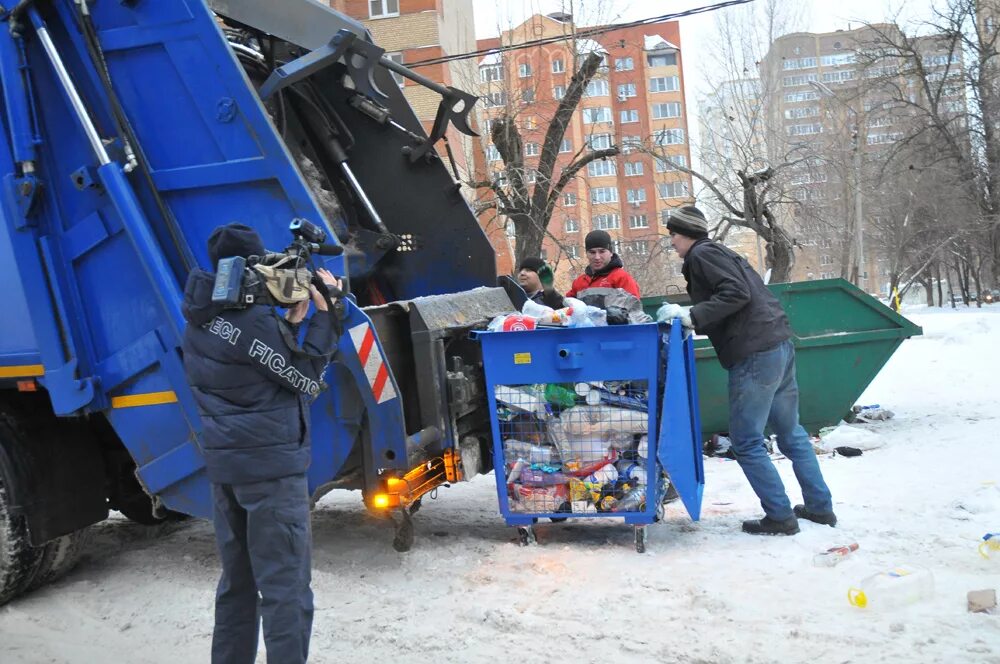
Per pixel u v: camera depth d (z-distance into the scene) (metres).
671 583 4.54
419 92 22.38
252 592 3.58
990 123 38.22
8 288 4.94
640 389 5.23
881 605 4.07
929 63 37.88
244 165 4.71
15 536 4.88
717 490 6.75
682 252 5.62
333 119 6.55
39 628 4.62
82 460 5.24
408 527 5.17
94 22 4.85
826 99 39.31
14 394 5.17
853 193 38.41
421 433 5.00
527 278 7.24
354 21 6.16
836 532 5.29
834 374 8.41
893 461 7.23
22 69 4.83
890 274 57.50
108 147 4.79
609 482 5.22
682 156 36.22
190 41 4.75
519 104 16.50
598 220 37.28
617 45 18.05
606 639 3.94
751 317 5.29
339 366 4.70
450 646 3.99
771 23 34.91
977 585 4.25
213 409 3.43
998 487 5.94
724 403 8.24
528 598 4.49
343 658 3.96
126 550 6.10
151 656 4.16
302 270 3.53
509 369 5.33
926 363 14.74
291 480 3.46
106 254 4.86
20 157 4.83
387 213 6.58
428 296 5.92
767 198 25.06
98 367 4.90
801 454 5.46
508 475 5.38
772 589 4.38
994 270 50.47
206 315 3.47
